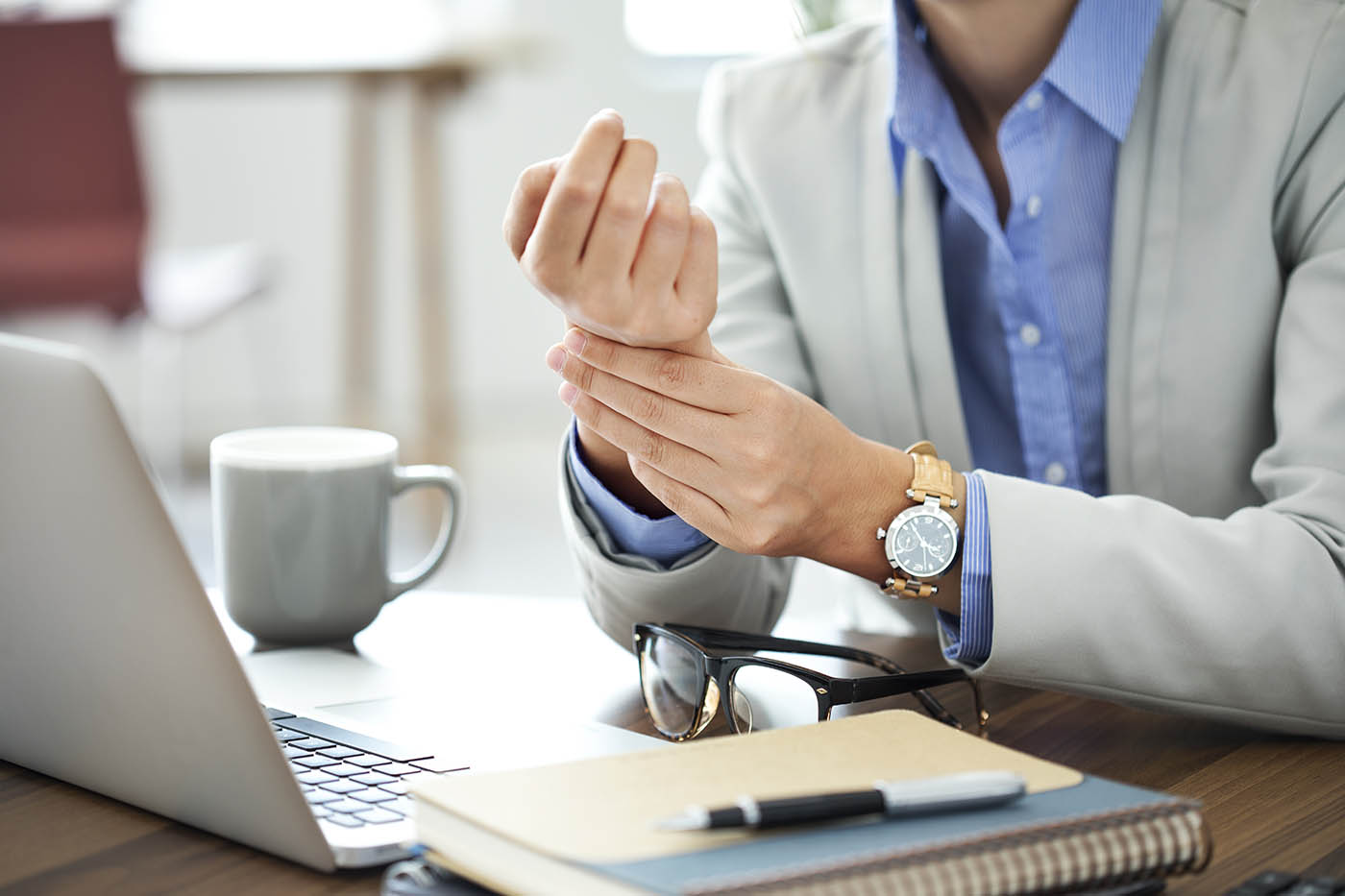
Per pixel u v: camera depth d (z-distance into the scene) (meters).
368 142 4.23
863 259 1.09
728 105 1.18
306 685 0.79
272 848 0.55
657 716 0.76
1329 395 0.85
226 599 0.89
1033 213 1.06
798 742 0.56
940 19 1.06
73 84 2.95
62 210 2.99
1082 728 0.75
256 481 0.86
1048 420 1.09
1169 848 0.47
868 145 1.11
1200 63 1.00
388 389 4.77
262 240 4.75
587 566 0.87
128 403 4.24
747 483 0.75
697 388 0.72
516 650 0.90
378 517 0.90
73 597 0.55
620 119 0.63
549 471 3.90
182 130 4.66
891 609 1.14
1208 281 0.98
